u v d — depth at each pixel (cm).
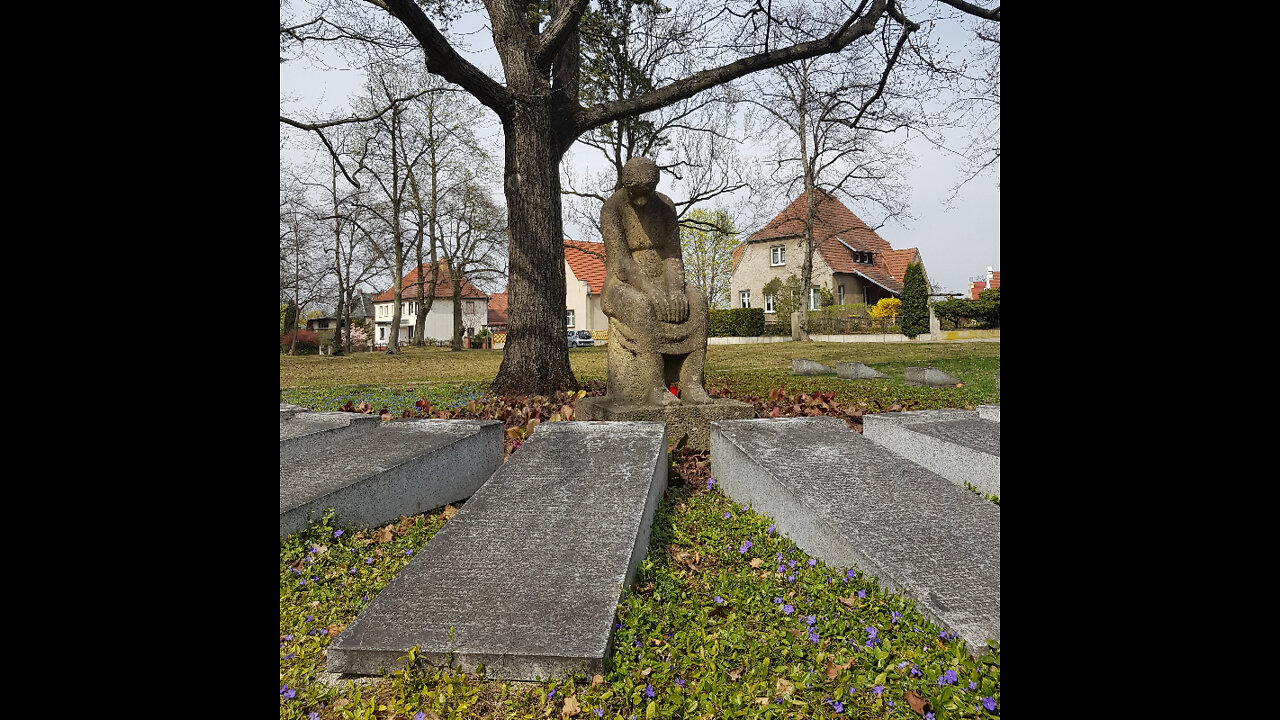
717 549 437
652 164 695
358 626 310
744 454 510
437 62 991
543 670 290
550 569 352
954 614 309
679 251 733
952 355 2117
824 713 268
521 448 512
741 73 1183
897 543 369
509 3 1085
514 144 1108
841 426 569
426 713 266
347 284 4022
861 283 4550
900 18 1220
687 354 704
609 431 545
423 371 1961
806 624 330
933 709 262
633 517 404
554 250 1123
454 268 4284
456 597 330
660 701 277
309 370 2064
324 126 1207
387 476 489
